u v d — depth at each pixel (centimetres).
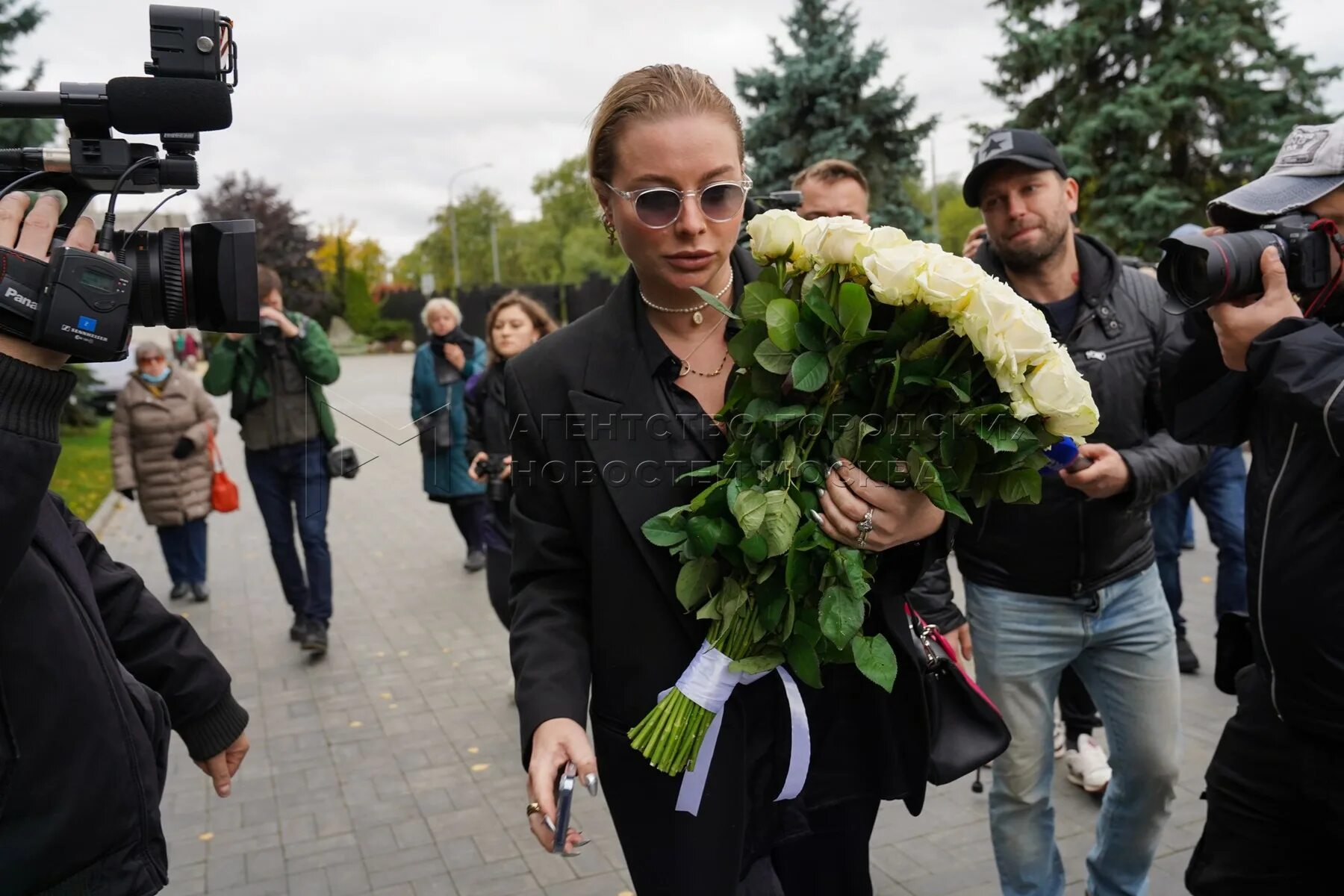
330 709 475
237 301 133
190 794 390
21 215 125
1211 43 1681
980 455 145
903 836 339
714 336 165
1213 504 455
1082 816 343
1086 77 1828
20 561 126
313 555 539
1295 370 166
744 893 169
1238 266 169
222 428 1792
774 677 167
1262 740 188
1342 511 171
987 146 264
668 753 152
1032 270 267
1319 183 177
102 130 132
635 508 157
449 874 329
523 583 175
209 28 133
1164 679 255
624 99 151
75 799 136
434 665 529
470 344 420
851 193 338
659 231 151
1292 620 175
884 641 150
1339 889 186
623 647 160
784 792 163
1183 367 206
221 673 184
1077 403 135
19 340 124
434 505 971
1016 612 256
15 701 132
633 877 168
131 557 848
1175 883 302
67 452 1453
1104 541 250
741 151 157
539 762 151
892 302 138
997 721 175
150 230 136
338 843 351
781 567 148
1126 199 1720
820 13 1614
